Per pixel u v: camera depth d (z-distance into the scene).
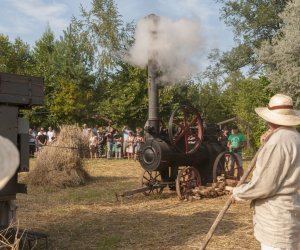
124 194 9.67
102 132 23.89
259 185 3.22
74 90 31.52
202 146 10.69
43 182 12.04
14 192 5.45
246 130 27.17
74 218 7.82
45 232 6.79
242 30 30.84
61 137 13.09
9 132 5.33
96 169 16.84
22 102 5.38
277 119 3.37
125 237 6.46
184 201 9.59
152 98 9.93
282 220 3.24
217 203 9.29
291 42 24.06
